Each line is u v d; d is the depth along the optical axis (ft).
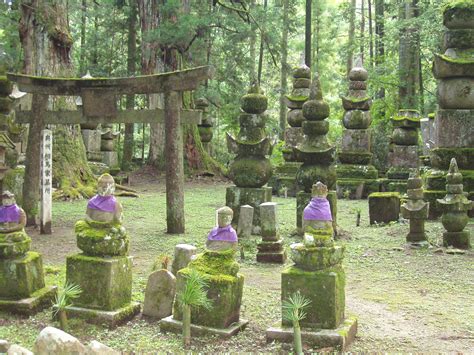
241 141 40.09
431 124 64.85
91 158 73.20
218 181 82.28
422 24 81.05
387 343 19.34
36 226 41.78
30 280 21.94
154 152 86.89
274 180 67.97
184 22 76.38
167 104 39.32
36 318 21.21
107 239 21.15
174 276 21.66
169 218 39.81
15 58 77.92
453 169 35.09
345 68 136.15
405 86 89.04
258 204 39.40
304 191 39.32
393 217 43.78
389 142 72.49
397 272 29.89
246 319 21.25
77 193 56.03
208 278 19.62
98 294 20.84
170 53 83.97
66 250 34.24
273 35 89.56
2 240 21.70
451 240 34.91
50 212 39.45
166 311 21.21
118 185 63.21
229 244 20.47
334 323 18.75
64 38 56.34
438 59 46.52
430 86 113.39
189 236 38.83
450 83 46.47
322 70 129.70
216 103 94.63
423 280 28.30
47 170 39.27
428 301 24.75
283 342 18.71
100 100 40.04
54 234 39.19
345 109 68.18
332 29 130.31
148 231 40.65
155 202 56.70
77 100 66.49
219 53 97.76
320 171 38.40
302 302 18.69
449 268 30.55
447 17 47.21
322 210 19.74
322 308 18.83
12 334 19.51
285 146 70.64
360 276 29.19
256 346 18.72
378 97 106.63
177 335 19.74
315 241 19.19
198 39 85.97
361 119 67.05
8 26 78.13
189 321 18.86
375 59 97.19
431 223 42.93
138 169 86.48
